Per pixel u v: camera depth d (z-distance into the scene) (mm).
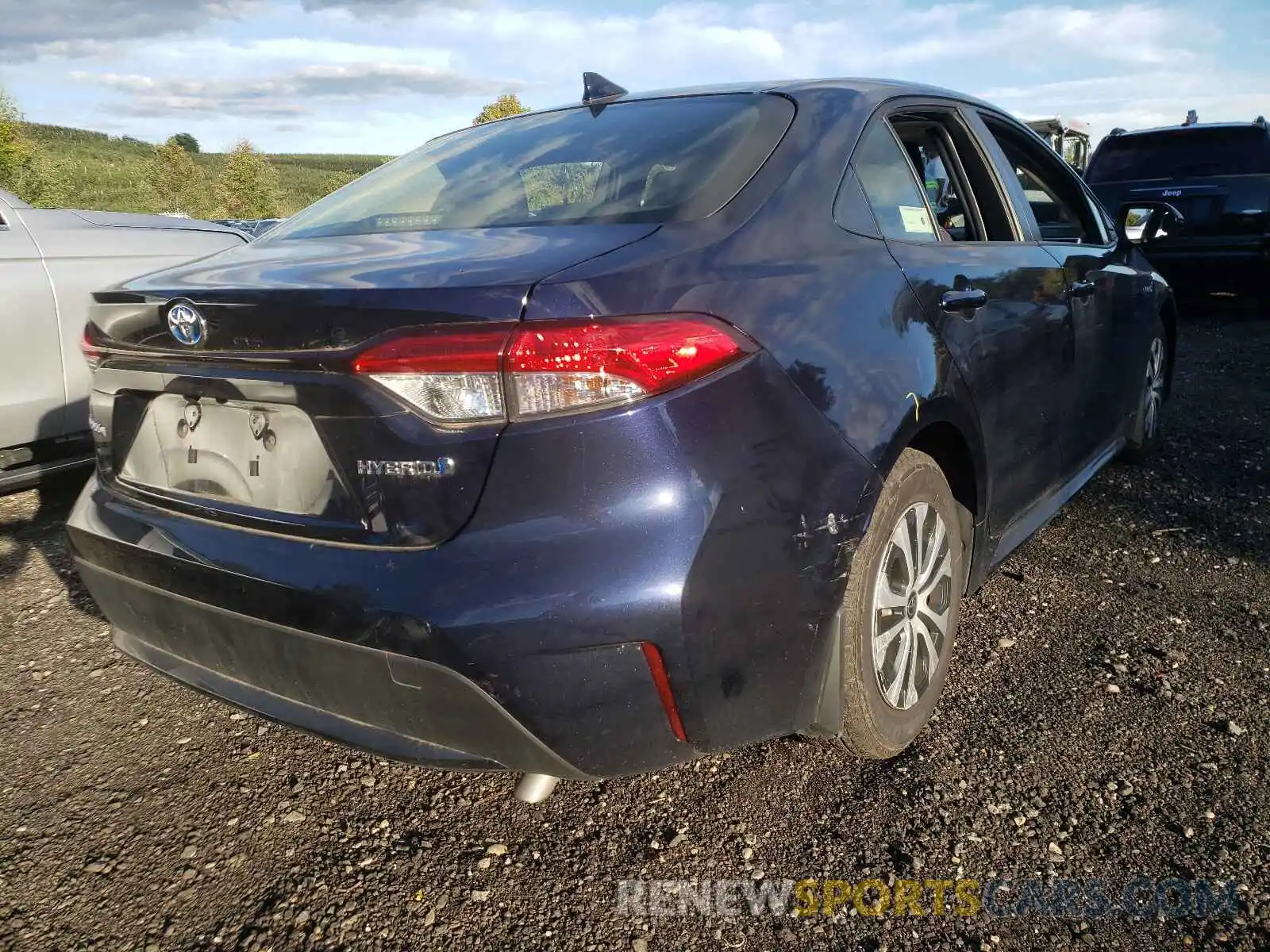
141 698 2775
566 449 1604
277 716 1945
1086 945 1756
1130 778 2195
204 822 2213
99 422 2244
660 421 1640
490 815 2205
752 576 1733
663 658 1656
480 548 1624
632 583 1614
